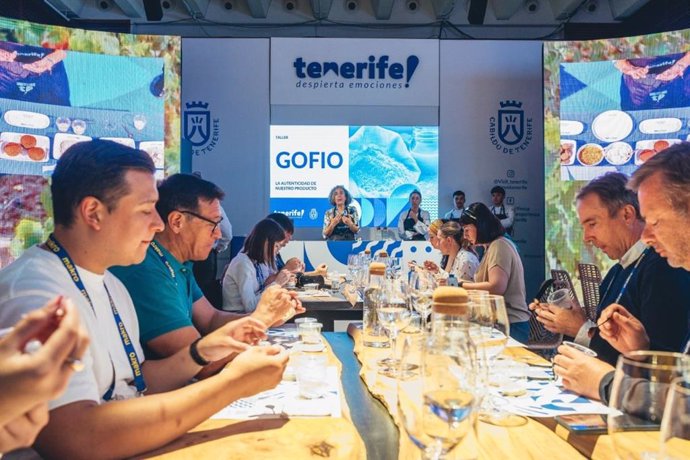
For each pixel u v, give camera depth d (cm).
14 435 65
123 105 624
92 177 115
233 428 104
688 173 142
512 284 358
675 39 618
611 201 210
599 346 190
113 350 127
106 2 980
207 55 822
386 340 193
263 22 993
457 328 86
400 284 207
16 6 865
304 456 90
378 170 824
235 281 348
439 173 830
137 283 170
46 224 589
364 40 820
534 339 250
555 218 672
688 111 614
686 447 67
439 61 827
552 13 989
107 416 93
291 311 192
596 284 272
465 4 991
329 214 764
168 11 990
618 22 980
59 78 594
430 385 82
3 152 568
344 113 821
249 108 823
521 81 835
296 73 820
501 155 834
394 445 98
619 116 647
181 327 169
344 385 140
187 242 197
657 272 176
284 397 125
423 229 797
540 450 92
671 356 78
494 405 115
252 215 823
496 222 368
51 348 60
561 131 667
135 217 120
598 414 110
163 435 94
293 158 823
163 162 639
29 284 107
